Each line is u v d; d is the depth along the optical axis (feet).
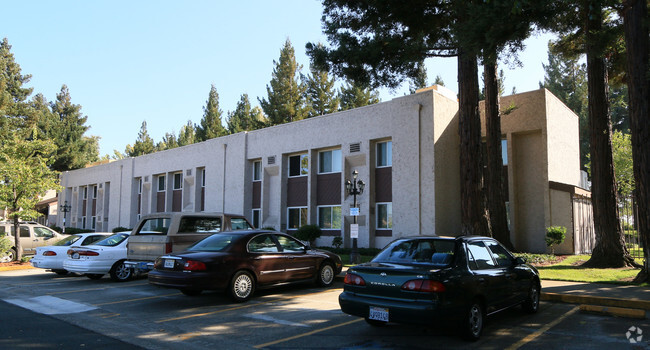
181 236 38.17
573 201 63.62
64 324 24.77
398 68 53.57
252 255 31.73
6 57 158.71
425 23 49.96
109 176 125.08
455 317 19.19
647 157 36.11
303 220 79.92
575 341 20.21
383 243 69.46
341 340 20.83
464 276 20.12
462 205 50.19
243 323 24.70
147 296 34.22
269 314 27.04
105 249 42.37
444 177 65.46
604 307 25.88
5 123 138.51
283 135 83.10
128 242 40.86
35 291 37.42
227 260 30.14
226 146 92.73
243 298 30.89
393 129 68.28
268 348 19.81
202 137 181.88
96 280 44.55
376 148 72.08
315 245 77.25
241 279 30.91
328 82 150.51
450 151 67.62
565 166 72.43
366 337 21.33
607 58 53.57
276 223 82.07
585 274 40.70
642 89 36.52
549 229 59.62
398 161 67.26
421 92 66.08
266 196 85.20
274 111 146.72
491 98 61.82
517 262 24.89
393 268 20.17
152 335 22.22
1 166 62.08
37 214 63.52
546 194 64.49
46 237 70.38
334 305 29.73
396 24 51.96
